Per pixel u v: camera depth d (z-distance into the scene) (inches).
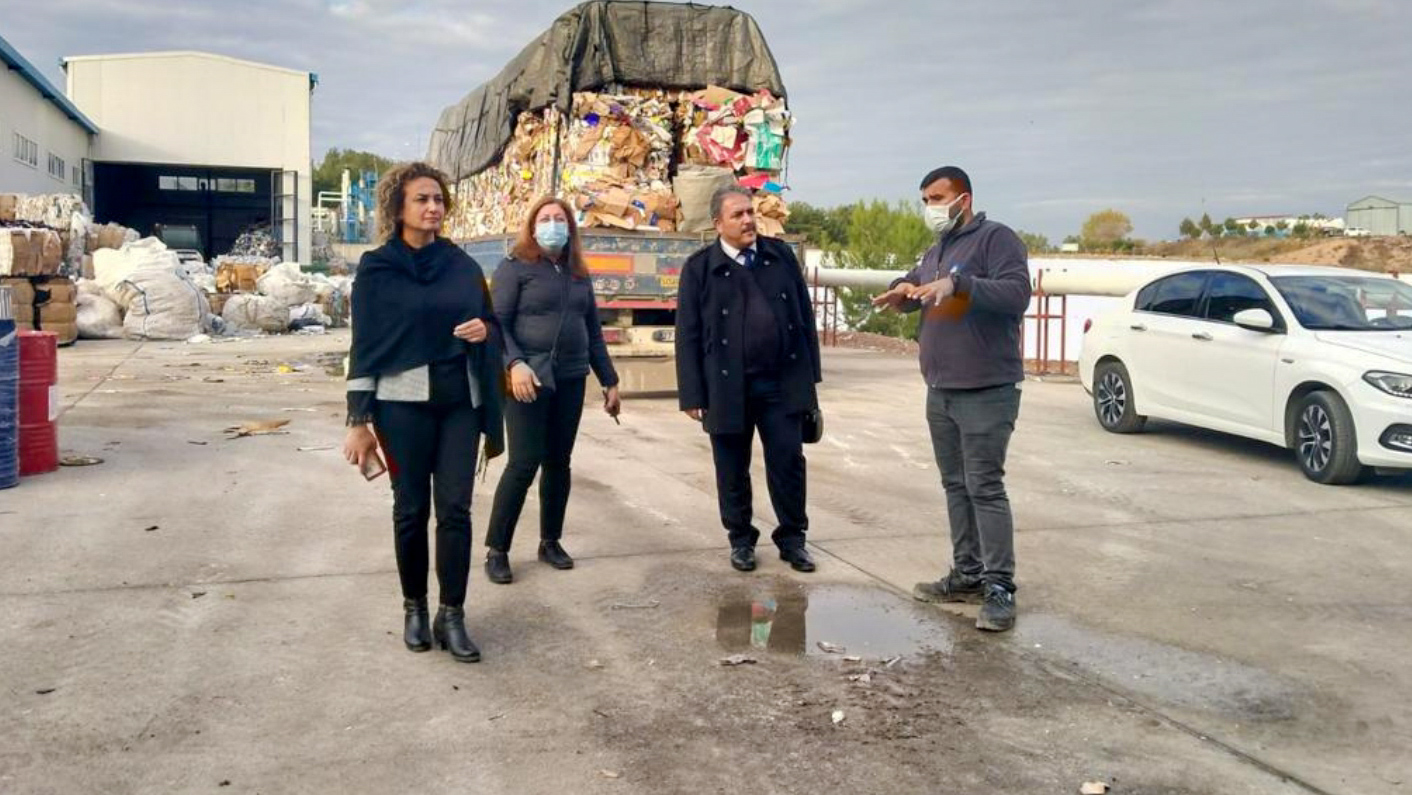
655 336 486.9
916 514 297.7
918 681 181.5
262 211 2191.2
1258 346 373.1
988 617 206.2
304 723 160.2
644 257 475.5
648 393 515.8
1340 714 171.2
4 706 163.2
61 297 753.0
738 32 506.9
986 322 204.4
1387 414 324.8
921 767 151.0
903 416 472.7
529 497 306.8
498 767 148.4
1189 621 214.4
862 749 156.1
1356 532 285.6
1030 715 169.0
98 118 1879.9
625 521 282.0
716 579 235.6
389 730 158.9
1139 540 275.1
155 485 306.8
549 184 488.1
